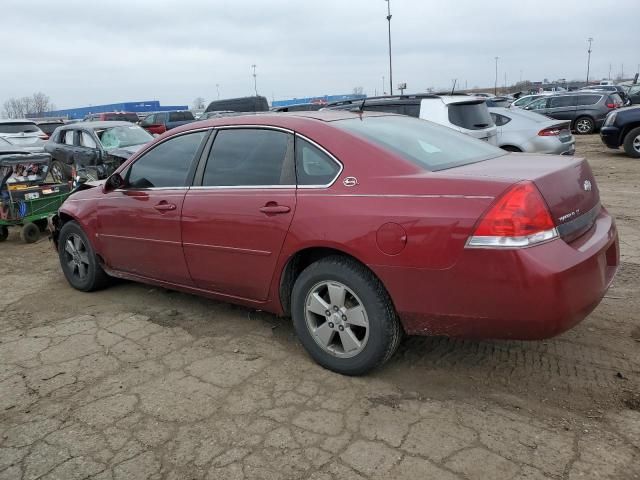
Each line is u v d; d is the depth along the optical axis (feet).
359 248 10.07
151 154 14.48
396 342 10.55
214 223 12.46
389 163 10.36
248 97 88.79
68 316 15.15
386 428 9.32
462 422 9.38
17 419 10.10
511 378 10.75
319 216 10.63
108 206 15.20
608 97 68.03
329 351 11.19
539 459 8.36
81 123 42.57
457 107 28.27
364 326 10.49
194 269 13.30
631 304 13.93
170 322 14.38
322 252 11.34
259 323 14.07
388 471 8.26
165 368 11.83
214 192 12.64
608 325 12.81
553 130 33.35
